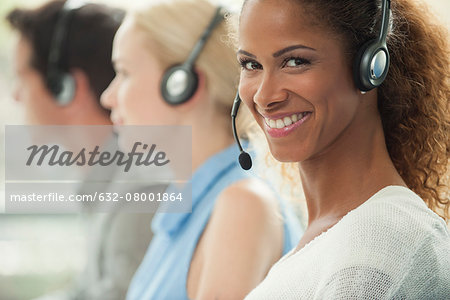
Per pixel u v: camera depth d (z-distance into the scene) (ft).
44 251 18.60
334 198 4.85
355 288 3.90
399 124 5.14
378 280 3.91
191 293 7.27
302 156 4.63
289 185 6.92
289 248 6.93
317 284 4.23
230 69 7.63
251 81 4.75
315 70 4.44
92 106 11.04
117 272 9.64
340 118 4.56
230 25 7.17
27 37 11.16
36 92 11.19
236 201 6.91
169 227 7.59
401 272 3.98
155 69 7.90
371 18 4.55
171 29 7.79
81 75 10.98
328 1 4.40
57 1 11.25
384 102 5.05
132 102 7.92
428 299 4.17
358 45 4.53
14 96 11.56
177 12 7.80
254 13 4.54
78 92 11.00
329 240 4.35
